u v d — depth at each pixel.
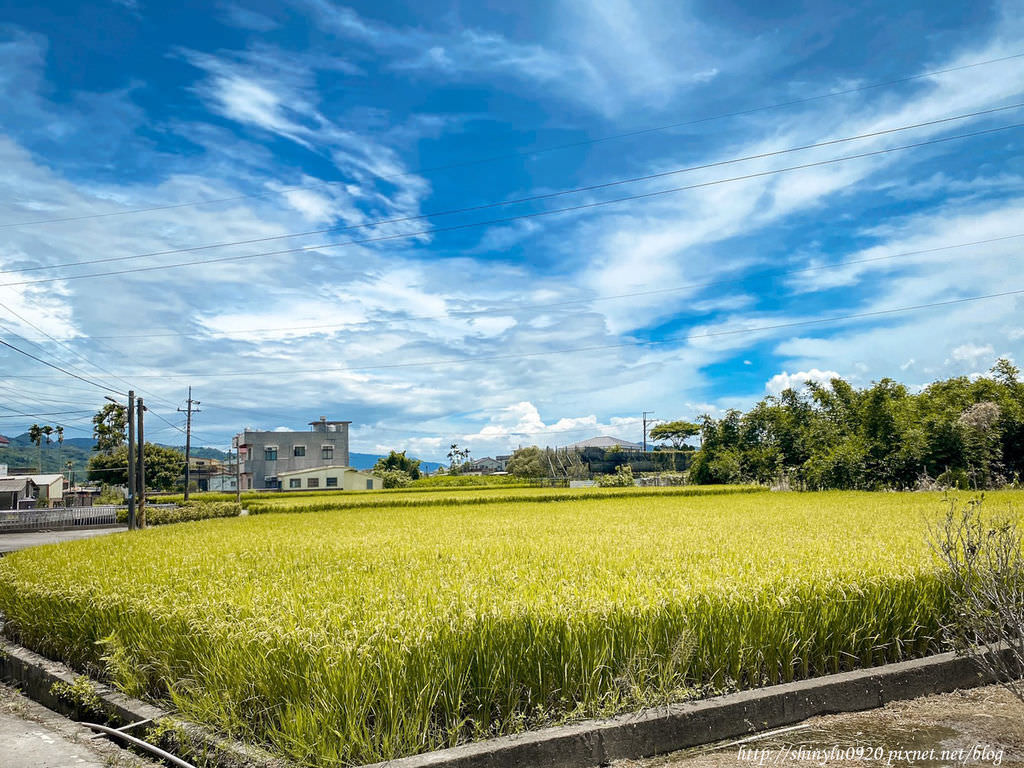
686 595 5.08
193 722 4.56
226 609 5.36
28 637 7.45
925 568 6.14
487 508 25.72
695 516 16.98
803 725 4.81
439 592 5.51
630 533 11.85
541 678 4.49
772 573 5.90
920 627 5.94
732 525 13.21
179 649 5.25
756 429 45.06
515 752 4.01
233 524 18.50
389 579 6.45
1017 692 4.94
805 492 32.75
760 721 4.74
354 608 5.03
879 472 34.12
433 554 8.91
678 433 84.12
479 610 4.66
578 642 4.59
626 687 4.62
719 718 4.60
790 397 43.22
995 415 32.19
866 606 5.66
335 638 4.29
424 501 32.09
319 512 27.80
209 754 4.28
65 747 4.93
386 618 4.63
